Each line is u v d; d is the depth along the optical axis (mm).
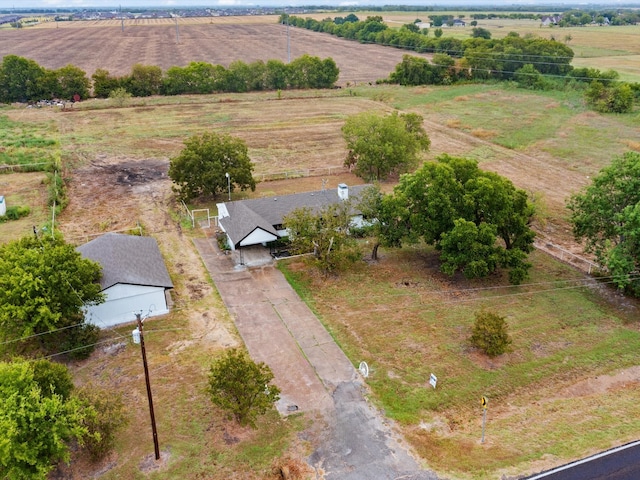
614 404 27750
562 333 33594
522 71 110562
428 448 24609
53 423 21344
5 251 31812
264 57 153250
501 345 30281
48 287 29328
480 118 88375
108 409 23781
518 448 24578
